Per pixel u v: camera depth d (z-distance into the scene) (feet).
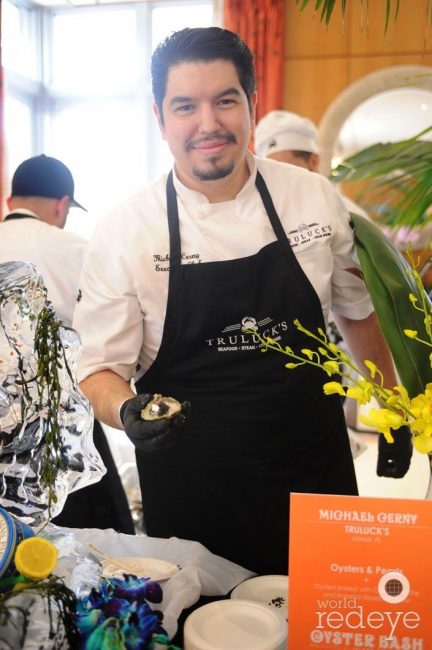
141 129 15.72
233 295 4.18
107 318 4.25
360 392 2.38
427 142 7.48
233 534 4.32
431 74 13.38
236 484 4.27
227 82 3.84
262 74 13.84
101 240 4.31
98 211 16.02
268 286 4.22
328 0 3.59
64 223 7.59
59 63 16.08
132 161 15.89
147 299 4.22
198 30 3.91
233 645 2.41
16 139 15.53
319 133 13.75
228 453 4.24
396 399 2.41
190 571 2.87
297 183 4.42
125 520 6.94
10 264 2.60
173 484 4.35
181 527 4.39
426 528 2.17
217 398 4.25
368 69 13.65
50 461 2.49
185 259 4.19
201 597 2.93
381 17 13.47
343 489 4.58
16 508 2.52
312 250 4.29
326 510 2.21
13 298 2.49
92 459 2.70
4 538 2.24
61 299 6.64
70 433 2.63
